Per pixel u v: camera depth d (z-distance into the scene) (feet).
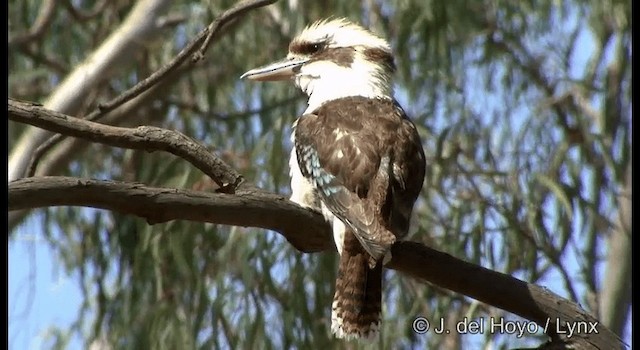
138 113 43.96
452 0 42.57
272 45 43.14
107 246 39.09
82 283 39.04
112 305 38.04
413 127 27.12
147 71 43.55
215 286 37.60
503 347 36.50
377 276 24.38
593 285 40.34
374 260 23.54
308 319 36.63
